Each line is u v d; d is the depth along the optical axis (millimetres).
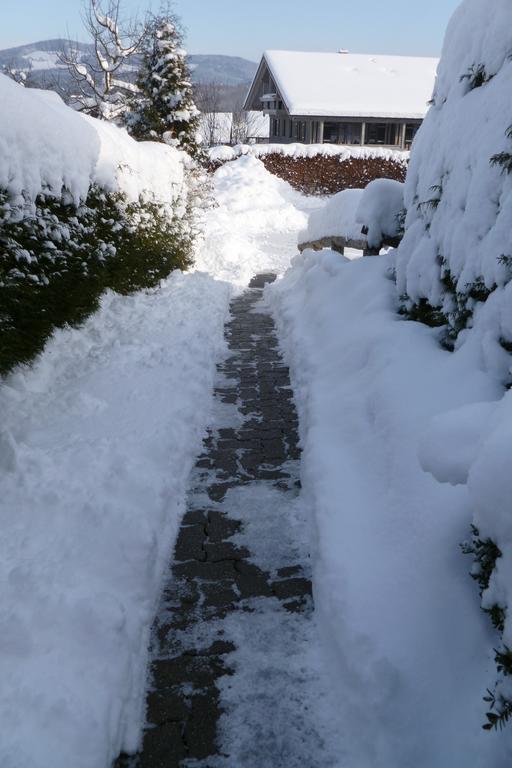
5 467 4059
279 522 4070
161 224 10430
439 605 2770
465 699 2432
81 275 7016
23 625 2730
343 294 6879
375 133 38812
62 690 2508
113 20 23703
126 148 9156
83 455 4293
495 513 2250
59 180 6074
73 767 2268
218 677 2879
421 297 5113
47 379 5699
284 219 20281
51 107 6715
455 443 2578
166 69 14281
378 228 7285
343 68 38719
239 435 5344
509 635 2135
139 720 2666
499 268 3752
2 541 3357
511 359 3744
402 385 4312
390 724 2463
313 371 5887
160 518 3873
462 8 5133
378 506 3561
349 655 2768
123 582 3279
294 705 2729
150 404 5371
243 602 3357
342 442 4395
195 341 7129
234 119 49750
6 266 5258
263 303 10297
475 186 4129
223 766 2469
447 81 5188
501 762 2207
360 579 3113
